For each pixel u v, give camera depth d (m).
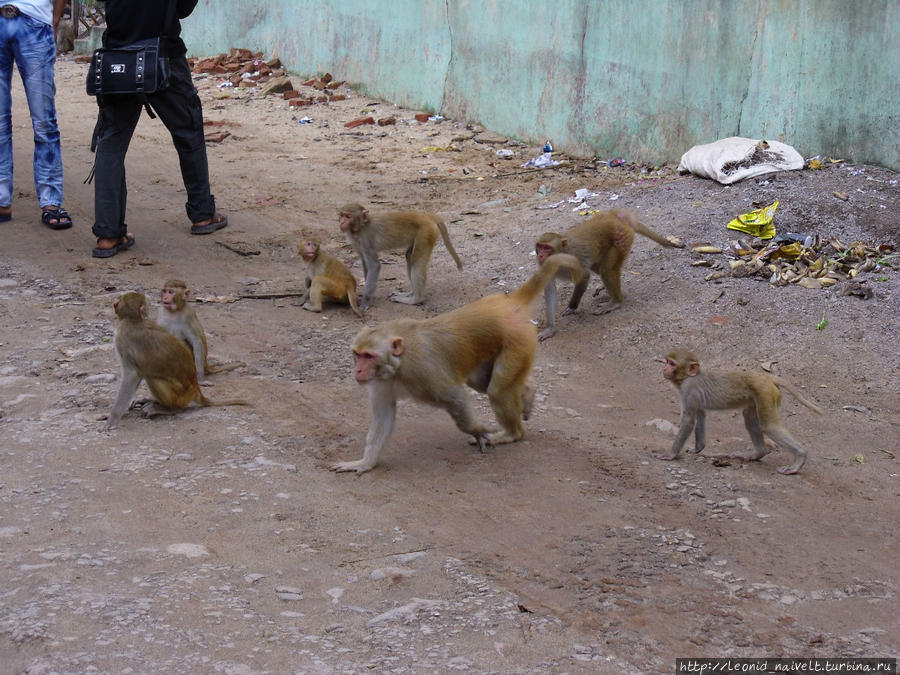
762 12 13.40
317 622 8.02
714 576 9.18
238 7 17.58
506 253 12.57
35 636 7.49
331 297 11.83
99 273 12.04
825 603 8.84
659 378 11.23
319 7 16.72
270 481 10.05
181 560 8.86
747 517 10.02
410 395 10.15
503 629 8.01
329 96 16.34
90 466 10.09
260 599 8.30
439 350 10.13
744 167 13.06
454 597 8.48
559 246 11.52
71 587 8.26
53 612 7.85
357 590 8.54
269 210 13.33
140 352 10.36
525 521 9.90
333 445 10.34
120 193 12.34
